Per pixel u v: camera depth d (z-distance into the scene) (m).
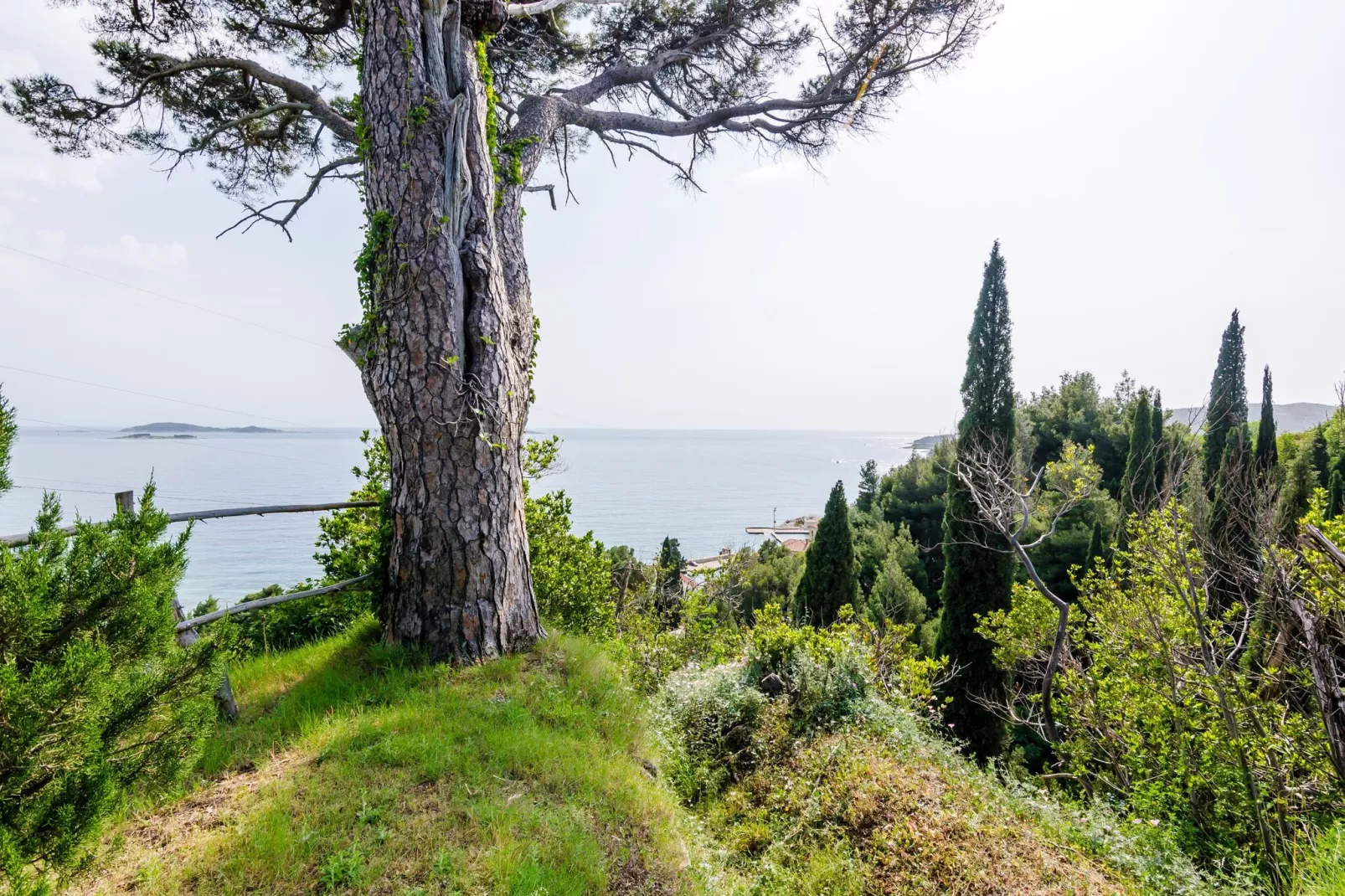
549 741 3.79
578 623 7.46
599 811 3.34
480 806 3.05
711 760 5.57
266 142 8.37
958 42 8.04
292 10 7.05
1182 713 7.55
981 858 4.14
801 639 7.33
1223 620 8.41
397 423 4.71
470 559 4.74
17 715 1.88
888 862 4.16
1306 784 5.88
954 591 13.08
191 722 2.59
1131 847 4.46
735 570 15.84
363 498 6.33
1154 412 25.91
